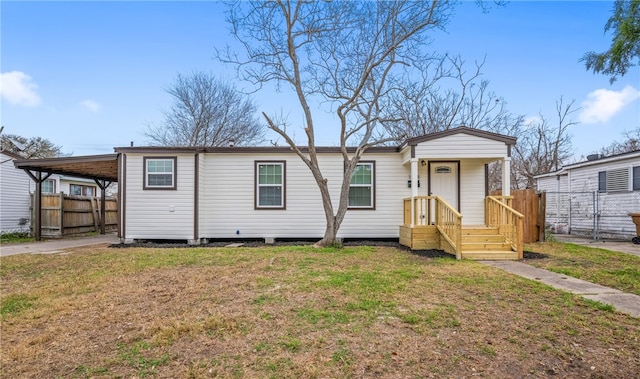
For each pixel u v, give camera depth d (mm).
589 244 11195
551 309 4301
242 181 11453
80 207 15078
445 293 4969
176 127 25750
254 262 7250
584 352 3178
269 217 11422
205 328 3732
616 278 6008
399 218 11344
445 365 2949
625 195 13109
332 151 11422
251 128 26484
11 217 14297
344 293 4906
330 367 2920
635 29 4938
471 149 9664
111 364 3047
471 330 3658
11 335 3754
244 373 2852
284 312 4188
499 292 5047
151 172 11062
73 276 6297
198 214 11031
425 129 19891
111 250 9438
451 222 8617
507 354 3139
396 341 3398
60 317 4230
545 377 2773
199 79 25625
